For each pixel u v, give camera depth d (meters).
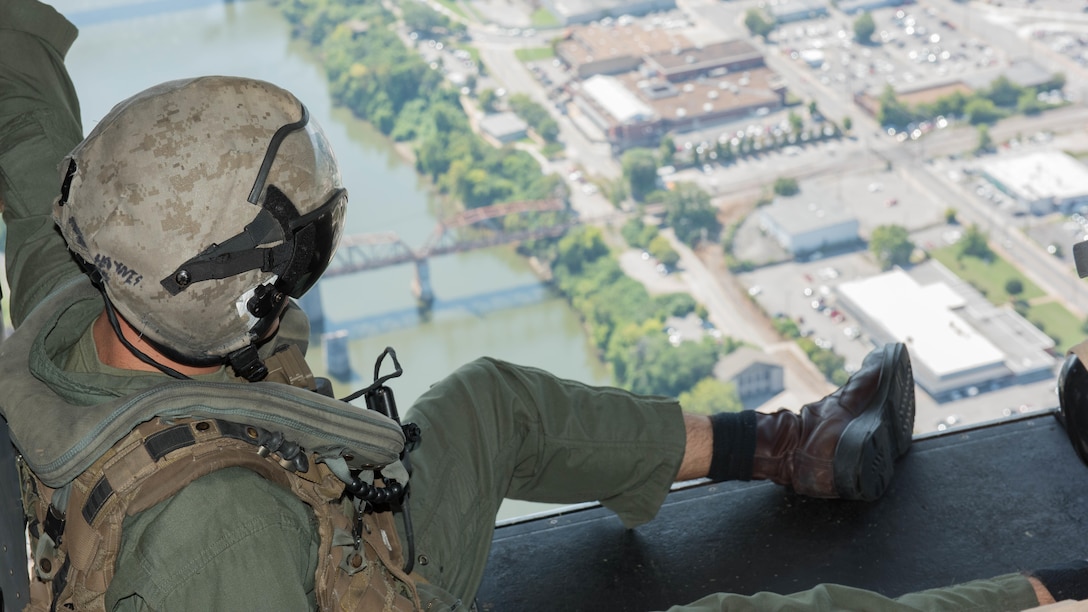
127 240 1.52
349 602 1.66
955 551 2.34
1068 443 2.53
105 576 1.51
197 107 1.54
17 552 1.79
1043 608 1.57
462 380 2.15
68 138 2.06
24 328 1.65
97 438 1.49
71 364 1.65
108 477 1.50
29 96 2.06
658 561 2.34
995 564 2.31
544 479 2.24
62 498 1.53
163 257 1.52
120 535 1.50
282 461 1.56
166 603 1.50
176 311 1.54
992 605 1.99
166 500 1.52
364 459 1.65
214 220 1.53
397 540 1.81
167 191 1.52
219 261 1.54
